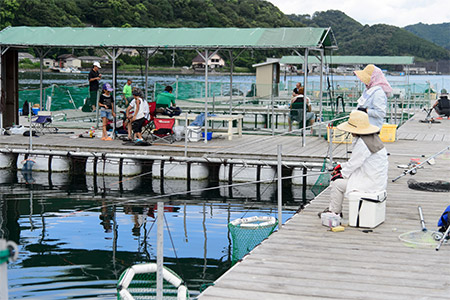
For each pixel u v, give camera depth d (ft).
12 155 52.75
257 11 259.80
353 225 25.45
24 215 36.83
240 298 17.19
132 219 36.35
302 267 20.01
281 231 24.68
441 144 54.08
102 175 50.29
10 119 60.64
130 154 49.57
